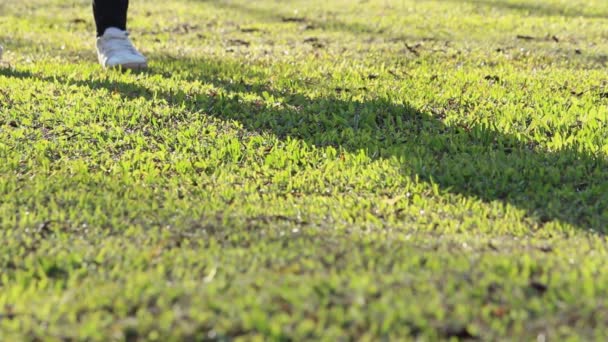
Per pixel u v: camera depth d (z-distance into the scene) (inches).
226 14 393.4
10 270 127.3
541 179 167.3
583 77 249.1
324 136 191.3
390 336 103.4
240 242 134.6
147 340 103.6
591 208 153.9
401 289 114.0
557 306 111.0
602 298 112.8
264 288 114.4
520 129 196.7
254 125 199.6
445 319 107.1
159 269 122.8
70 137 189.6
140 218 145.6
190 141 187.9
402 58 278.4
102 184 162.4
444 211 152.8
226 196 159.0
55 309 111.7
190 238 136.7
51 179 164.2
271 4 425.1
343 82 239.8
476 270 121.2
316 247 131.1
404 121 204.7
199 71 252.2
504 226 145.6
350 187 165.6
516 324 106.4
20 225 141.6
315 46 304.7
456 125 198.4
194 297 112.3
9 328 107.4
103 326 106.5
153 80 236.1
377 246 131.5
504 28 349.1
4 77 234.2
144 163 176.9
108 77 238.7
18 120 198.5
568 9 395.5
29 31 338.0
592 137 188.1
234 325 105.4
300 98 220.5
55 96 216.5
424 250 130.6
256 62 269.4
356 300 110.3
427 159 177.2
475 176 168.2
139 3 430.6
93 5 256.4
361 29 349.1
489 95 225.9
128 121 199.2
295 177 170.1
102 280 121.2
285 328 104.5
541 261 126.6
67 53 283.6
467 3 415.5
